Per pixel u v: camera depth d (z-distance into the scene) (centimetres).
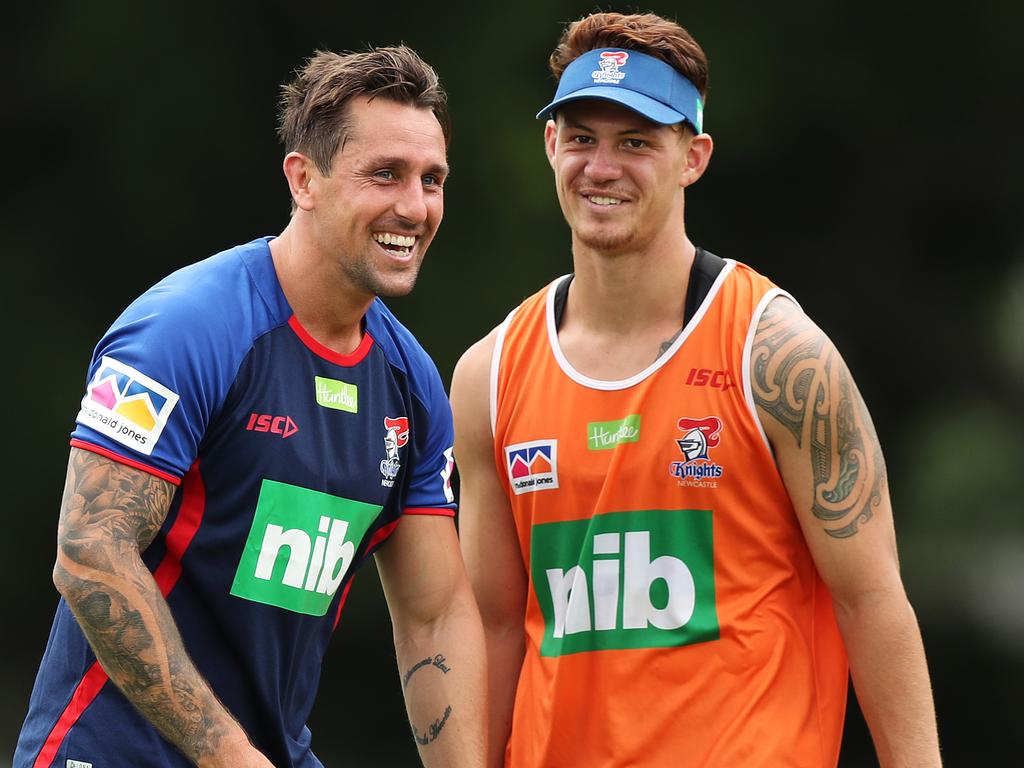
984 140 6394
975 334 6569
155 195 5816
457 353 5591
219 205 5881
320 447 1459
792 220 6338
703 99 1652
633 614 1620
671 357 1623
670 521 1616
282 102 1518
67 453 5666
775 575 1616
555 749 1652
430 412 1587
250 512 1423
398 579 1633
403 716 5538
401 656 1644
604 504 1630
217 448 1416
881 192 6384
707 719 1590
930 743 1574
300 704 1519
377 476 1513
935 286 6612
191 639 1433
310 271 1460
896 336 6431
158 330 1380
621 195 1584
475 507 1739
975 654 6047
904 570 6088
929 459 6303
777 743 1570
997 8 6147
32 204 5975
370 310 1553
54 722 1408
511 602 1742
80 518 1340
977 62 6259
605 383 1642
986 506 6206
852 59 6106
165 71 5731
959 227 6550
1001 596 6325
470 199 5597
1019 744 5641
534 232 5588
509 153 5538
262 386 1430
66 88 5803
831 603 1655
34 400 5703
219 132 5772
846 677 1652
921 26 6175
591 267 1647
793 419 1569
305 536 1453
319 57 1489
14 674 5550
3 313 5791
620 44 1606
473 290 5581
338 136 1432
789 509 1616
